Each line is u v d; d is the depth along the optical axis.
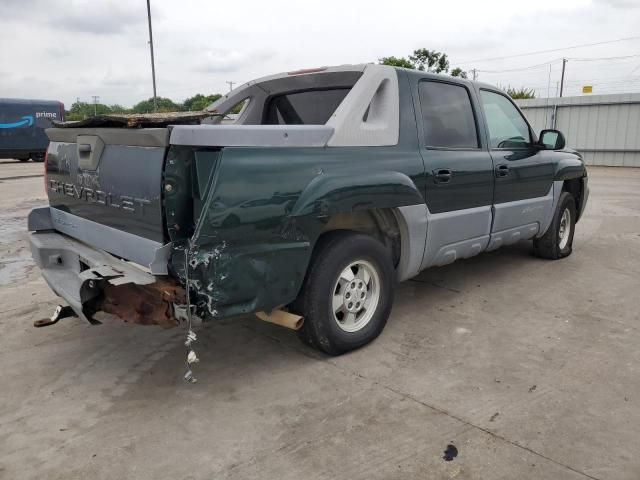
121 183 3.18
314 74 4.50
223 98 5.21
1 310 4.77
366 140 3.74
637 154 21.41
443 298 5.06
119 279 2.95
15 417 3.04
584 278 5.73
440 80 4.52
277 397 3.24
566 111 22.78
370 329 3.90
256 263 3.08
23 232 8.50
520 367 3.62
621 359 3.74
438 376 3.49
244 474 2.53
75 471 2.56
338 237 3.62
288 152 3.24
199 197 2.90
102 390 3.35
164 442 2.79
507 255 6.77
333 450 2.71
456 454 2.66
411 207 3.99
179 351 3.91
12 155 26.52
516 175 5.21
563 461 2.61
